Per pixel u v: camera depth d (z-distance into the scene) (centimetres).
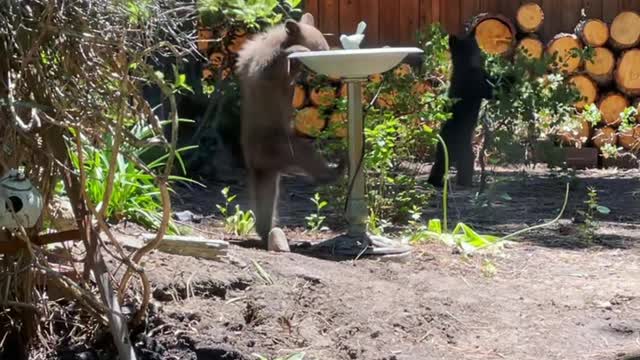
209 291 527
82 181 423
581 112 1384
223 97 1071
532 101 1061
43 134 430
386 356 498
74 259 464
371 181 842
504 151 1102
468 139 1101
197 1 520
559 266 703
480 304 586
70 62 408
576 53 1199
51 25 391
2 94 402
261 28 862
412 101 927
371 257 667
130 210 636
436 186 1088
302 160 728
